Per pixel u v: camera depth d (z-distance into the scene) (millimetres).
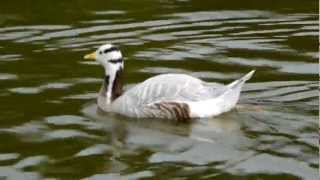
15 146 16719
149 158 16172
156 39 23422
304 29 24391
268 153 16219
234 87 18312
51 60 21844
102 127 17797
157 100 18281
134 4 27406
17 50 22641
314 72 20750
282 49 22531
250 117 18000
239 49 22531
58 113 18422
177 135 17328
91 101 19219
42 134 17297
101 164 15906
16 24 25156
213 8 26703
